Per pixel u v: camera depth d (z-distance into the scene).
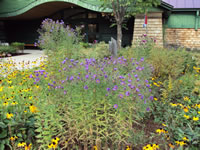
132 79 3.28
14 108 2.94
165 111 3.77
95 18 17.09
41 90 3.24
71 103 2.81
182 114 3.42
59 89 2.86
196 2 14.02
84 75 3.11
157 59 6.15
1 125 2.56
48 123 2.71
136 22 12.91
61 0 14.38
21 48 16.27
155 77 5.81
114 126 2.83
